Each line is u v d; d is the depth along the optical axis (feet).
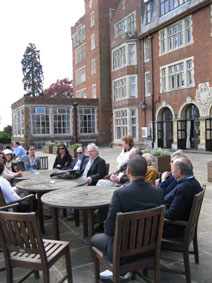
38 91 157.69
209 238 14.06
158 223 8.71
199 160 46.06
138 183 8.98
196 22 59.06
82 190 14.28
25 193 17.13
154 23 73.20
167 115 70.69
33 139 87.51
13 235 8.87
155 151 32.78
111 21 92.48
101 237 9.77
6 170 19.71
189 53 61.26
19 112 95.04
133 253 8.45
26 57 157.07
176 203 10.36
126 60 81.00
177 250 9.94
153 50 72.79
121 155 19.38
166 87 68.23
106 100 98.84
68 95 170.19
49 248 9.63
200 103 58.70
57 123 91.56
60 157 24.43
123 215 7.95
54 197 12.80
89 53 105.09
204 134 58.08
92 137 96.99
